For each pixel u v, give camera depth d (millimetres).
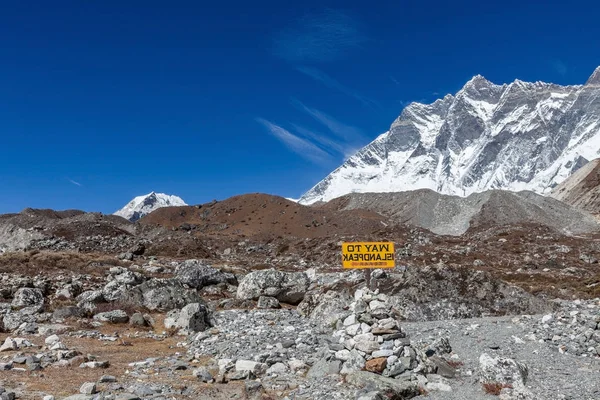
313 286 38438
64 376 16750
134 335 25531
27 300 32812
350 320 18484
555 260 89812
